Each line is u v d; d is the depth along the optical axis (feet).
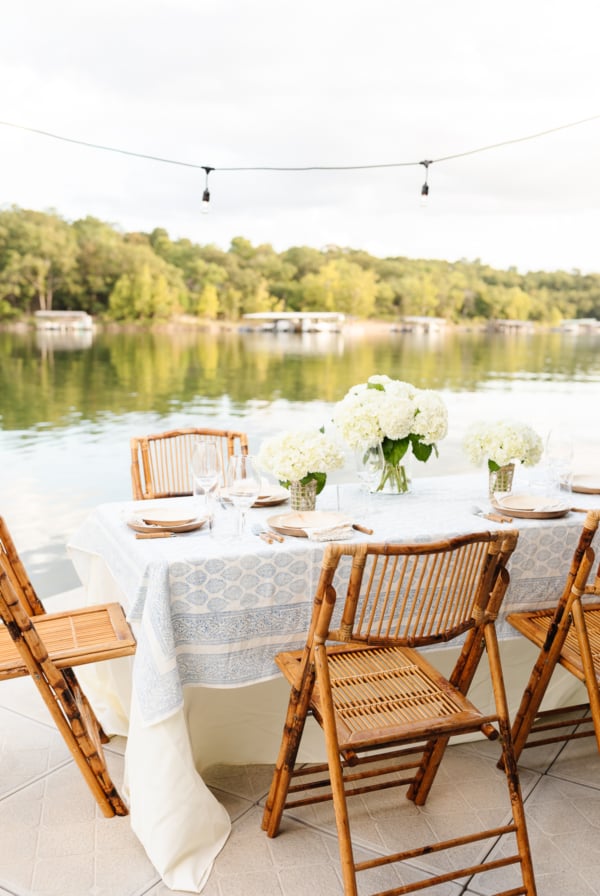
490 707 7.77
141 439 9.95
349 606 5.14
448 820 6.32
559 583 7.23
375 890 5.48
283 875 5.62
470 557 5.38
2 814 6.33
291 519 6.84
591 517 5.96
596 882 5.62
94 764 6.17
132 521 6.73
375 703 5.63
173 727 5.73
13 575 7.09
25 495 33.58
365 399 7.56
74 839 6.02
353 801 6.56
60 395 93.04
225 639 6.04
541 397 91.20
